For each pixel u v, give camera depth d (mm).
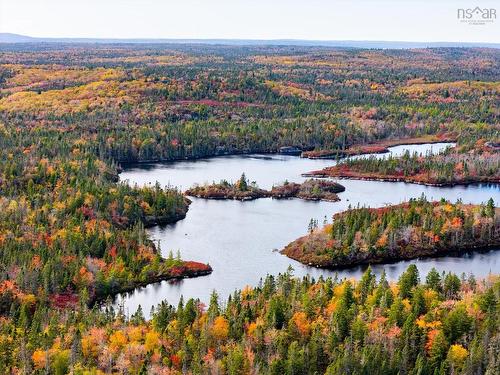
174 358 164125
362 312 180125
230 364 157750
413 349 164625
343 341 169125
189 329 176000
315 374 155000
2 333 178250
